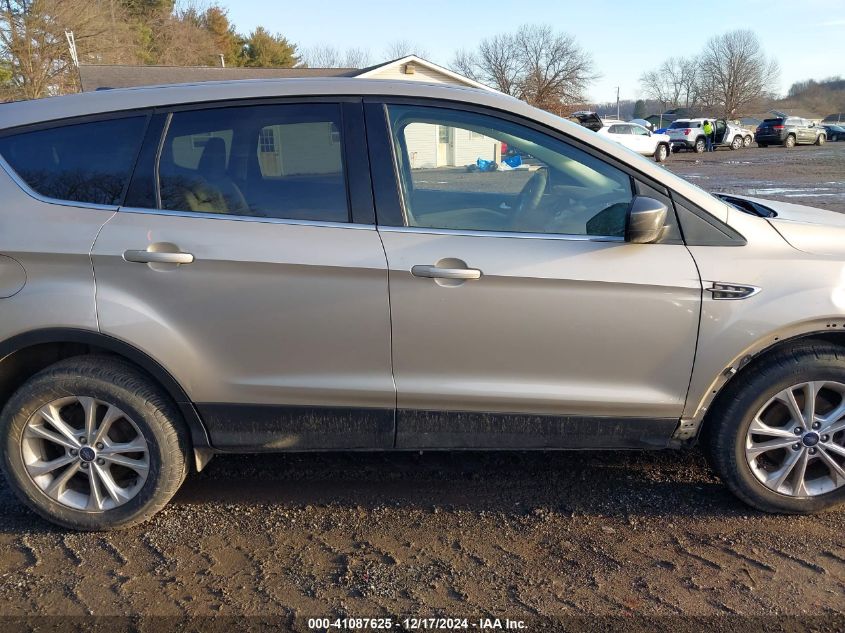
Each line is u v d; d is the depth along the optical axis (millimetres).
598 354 2715
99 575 2613
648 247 2676
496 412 2805
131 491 2842
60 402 2756
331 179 2715
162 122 2729
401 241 2656
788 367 2734
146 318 2637
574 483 3258
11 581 2580
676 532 2854
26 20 30109
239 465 3467
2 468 2809
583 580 2561
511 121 2770
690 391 2764
